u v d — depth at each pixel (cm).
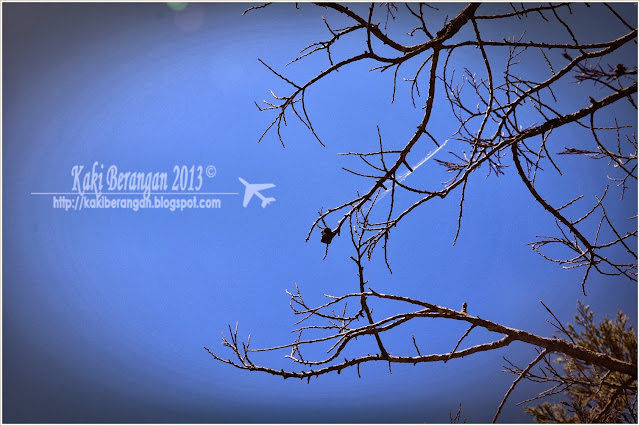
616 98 498
